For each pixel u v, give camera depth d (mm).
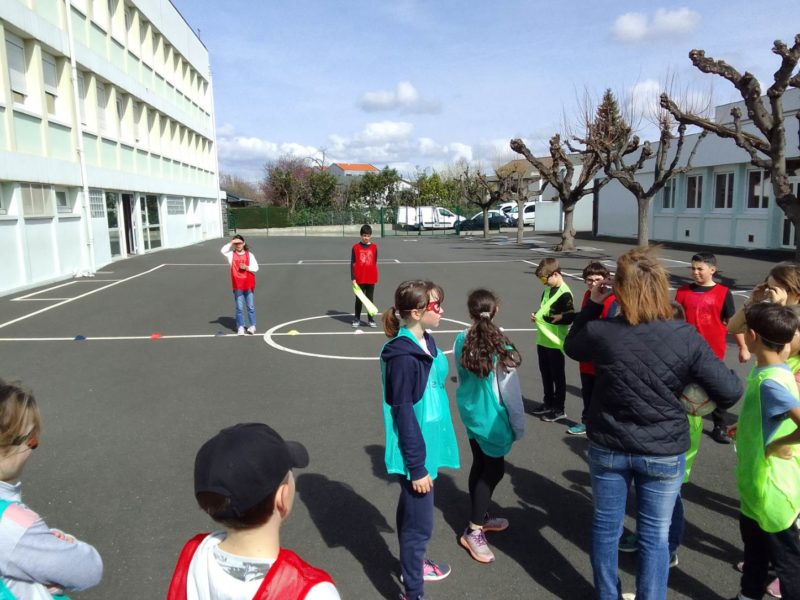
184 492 4406
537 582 3365
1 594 1728
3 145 14398
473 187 45875
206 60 41500
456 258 24375
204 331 10438
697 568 3455
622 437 2680
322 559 3568
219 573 1493
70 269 18141
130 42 25438
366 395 6754
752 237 24078
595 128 24125
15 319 11508
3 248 14562
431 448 3125
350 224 55719
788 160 21625
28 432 1870
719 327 4902
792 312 2893
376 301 13945
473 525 3625
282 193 67438
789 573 2850
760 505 2855
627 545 3656
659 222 30734
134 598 3186
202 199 40281
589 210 46750
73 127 18375
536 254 25781
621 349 2662
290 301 13914
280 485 1513
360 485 4523
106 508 4168
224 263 22500
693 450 3811
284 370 7859
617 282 2725
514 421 3459
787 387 2842
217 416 6074
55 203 17156
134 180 24734
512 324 10969
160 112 29328
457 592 3271
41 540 1774
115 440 5441
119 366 8086
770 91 12695
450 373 7773
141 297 14328
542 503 4270
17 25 14859
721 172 26062
